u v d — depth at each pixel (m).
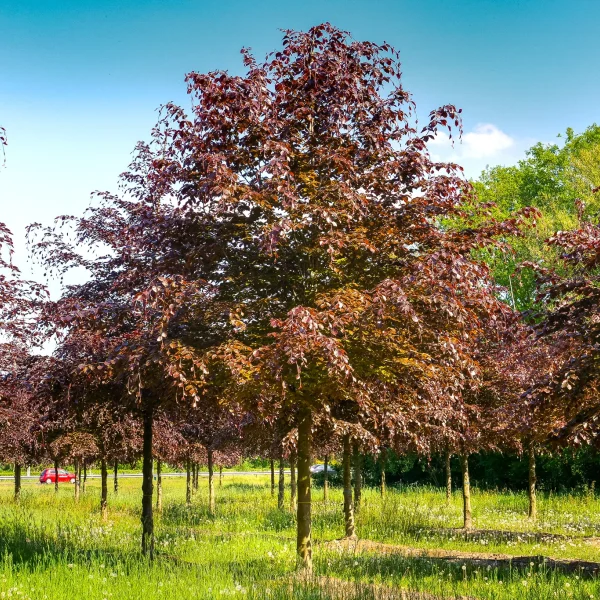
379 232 9.27
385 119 9.55
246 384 8.30
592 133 40.81
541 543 13.77
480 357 15.23
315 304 9.01
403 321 8.82
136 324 10.18
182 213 9.72
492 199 42.62
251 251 9.46
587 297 9.12
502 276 30.91
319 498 28.09
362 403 9.00
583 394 9.12
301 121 9.70
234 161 9.41
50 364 10.09
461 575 9.72
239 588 7.68
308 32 9.67
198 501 26.44
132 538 13.49
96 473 57.03
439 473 34.69
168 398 10.08
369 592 7.96
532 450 18.89
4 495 28.61
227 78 8.92
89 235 10.94
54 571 8.16
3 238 10.61
